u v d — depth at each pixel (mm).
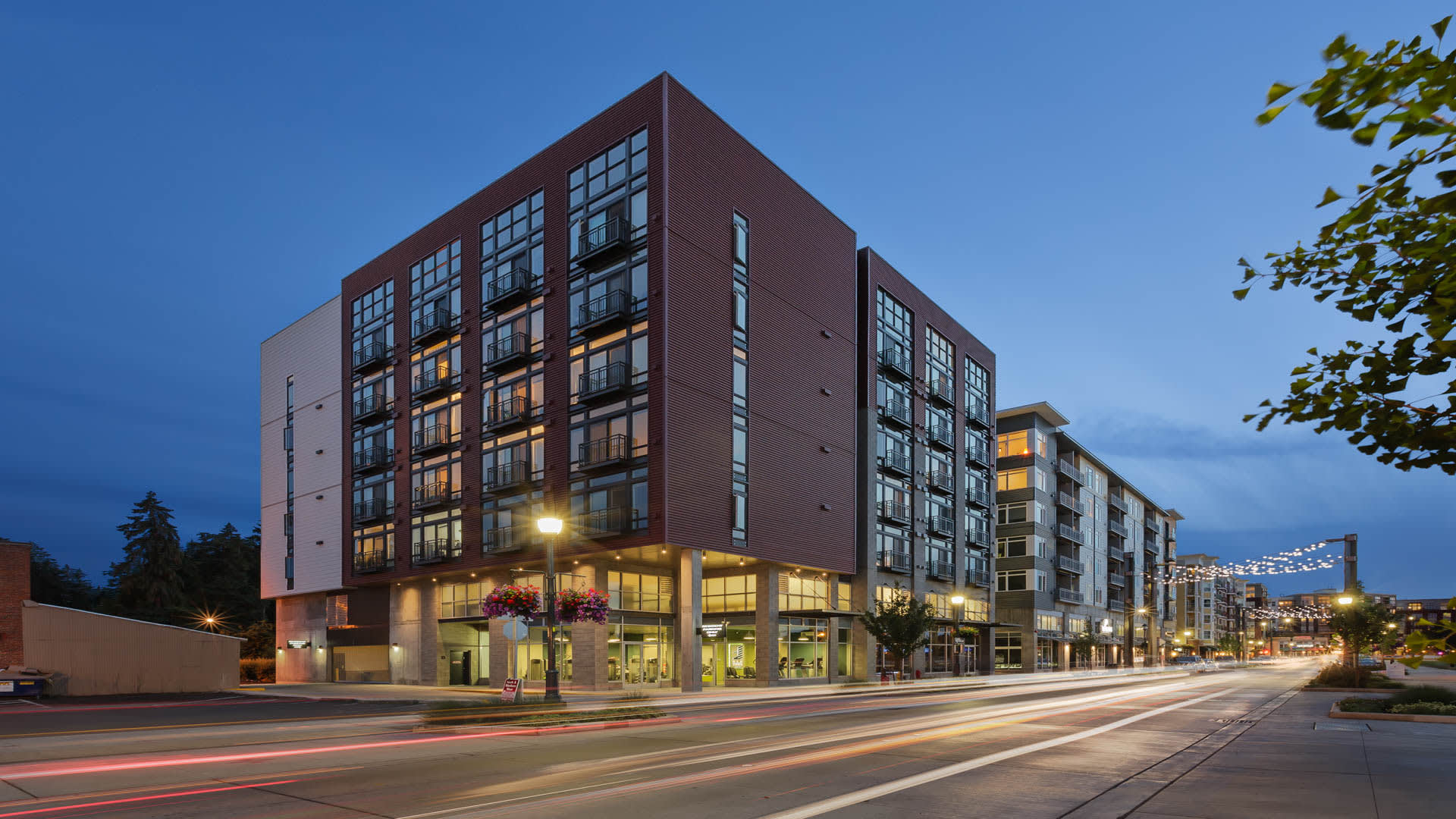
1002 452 72375
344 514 53875
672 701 30094
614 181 38875
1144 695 34250
